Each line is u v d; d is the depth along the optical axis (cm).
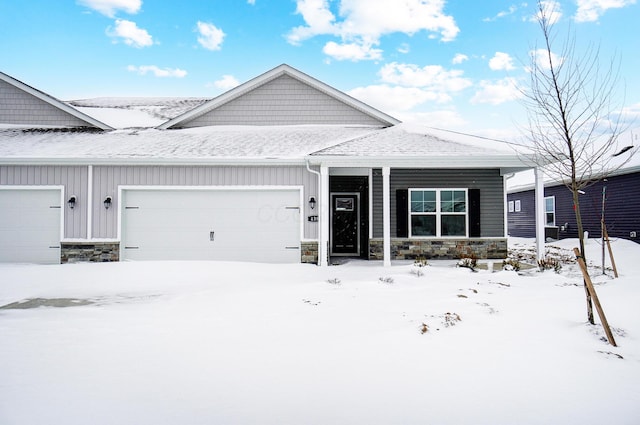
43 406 271
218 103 1302
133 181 1037
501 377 318
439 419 256
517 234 2050
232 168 1045
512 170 1111
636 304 518
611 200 1369
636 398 284
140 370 333
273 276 814
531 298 575
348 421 254
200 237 1046
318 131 1230
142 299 607
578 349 375
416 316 483
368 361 351
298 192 1047
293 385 305
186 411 266
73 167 1030
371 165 964
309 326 453
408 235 1173
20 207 1027
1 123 1285
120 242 1023
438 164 954
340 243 1300
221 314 510
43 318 497
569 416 260
